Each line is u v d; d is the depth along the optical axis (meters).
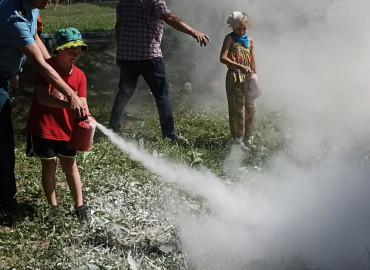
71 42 4.79
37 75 4.86
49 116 4.91
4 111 5.10
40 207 5.17
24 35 4.71
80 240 4.58
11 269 4.17
